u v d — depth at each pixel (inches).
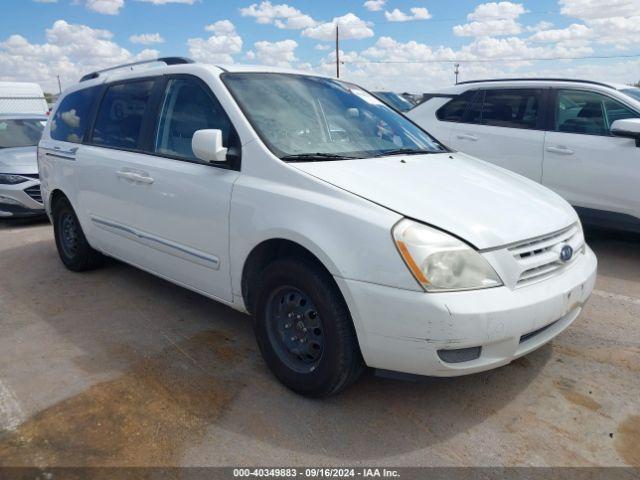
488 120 255.0
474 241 101.3
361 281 101.9
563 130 230.4
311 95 152.4
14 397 120.6
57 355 140.6
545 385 123.5
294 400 118.6
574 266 118.7
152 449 102.7
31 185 302.4
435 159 143.7
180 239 144.6
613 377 126.7
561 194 231.3
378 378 127.3
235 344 145.9
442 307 95.9
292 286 115.5
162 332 153.7
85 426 109.7
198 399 119.2
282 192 117.7
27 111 521.0
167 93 157.2
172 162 147.4
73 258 205.5
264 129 131.0
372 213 104.8
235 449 102.8
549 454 100.8
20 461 99.3
